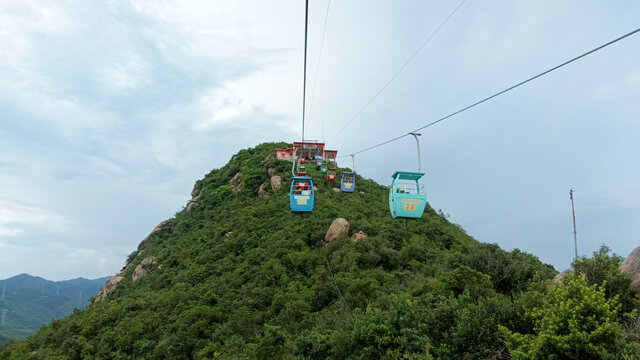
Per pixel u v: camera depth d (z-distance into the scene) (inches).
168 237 2945.4
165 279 2017.7
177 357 1269.7
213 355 1157.7
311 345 779.4
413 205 933.8
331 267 1519.4
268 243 1887.3
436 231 1931.6
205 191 3331.7
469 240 2027.6
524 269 791.7
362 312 924.6
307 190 1273.4
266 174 2950.3
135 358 1392.7
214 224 2495.1
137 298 1934.1
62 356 1539.1
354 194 2479.1
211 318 1419.8
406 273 1396.4
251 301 1416.1
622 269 561.3
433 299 748.0
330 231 1822.1
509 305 594.2
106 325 1716.3
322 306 1305.4
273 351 962.7
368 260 1498.5
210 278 1784.0
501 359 550.3
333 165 3014.3
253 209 2406.5
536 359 445.7
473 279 747.4
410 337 650.2
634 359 390.9
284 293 1423.5
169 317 1555.1
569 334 426.6
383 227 1849.2
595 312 440.1
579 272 575.8
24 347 1781.5
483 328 572.4
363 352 670.5
